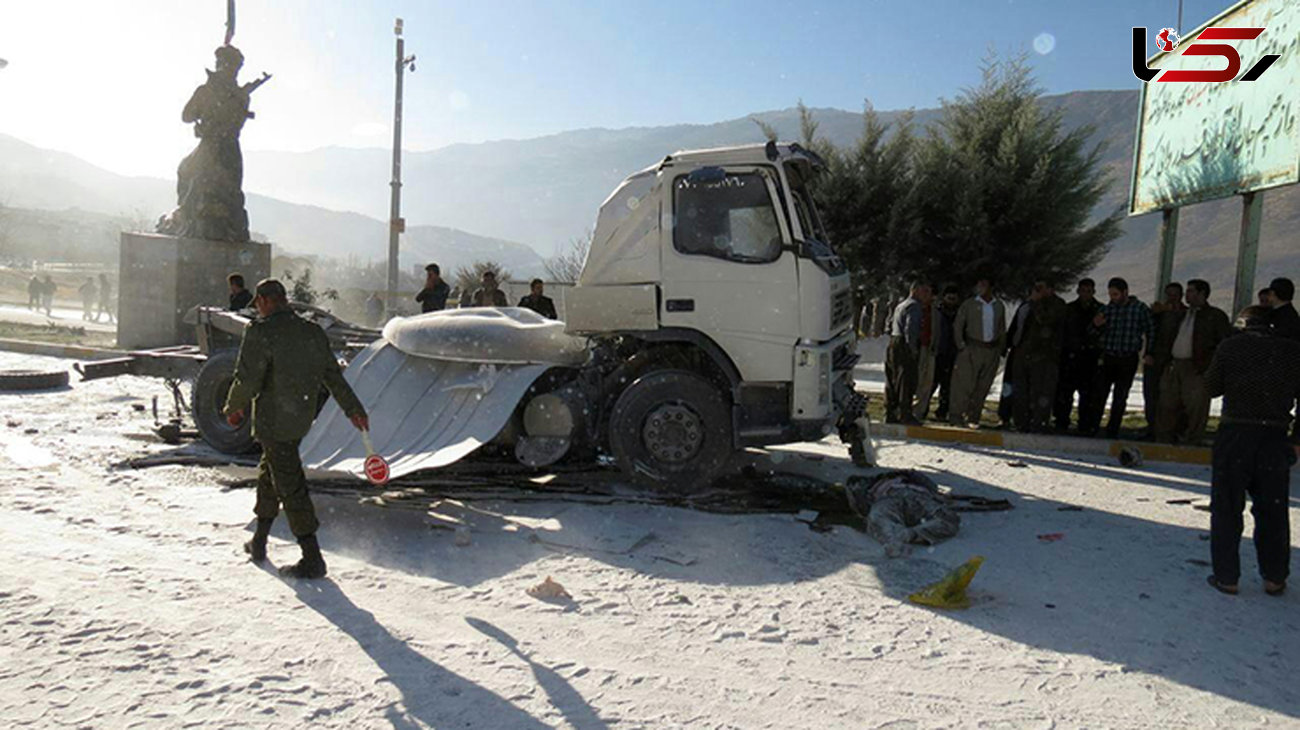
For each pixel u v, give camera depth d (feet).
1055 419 38.32
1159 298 47.37
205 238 64.18
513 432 25.18
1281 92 34.60
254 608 15.25
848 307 26.63
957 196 82.07
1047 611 16.46
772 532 21.20
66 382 43.27
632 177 24.84
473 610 15.72
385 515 21.98
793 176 25.86
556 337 25.22
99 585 15.89
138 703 11.65
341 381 18.08
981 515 23.71
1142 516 23.97
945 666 13.89
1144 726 12.06
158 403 38.27
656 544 20.07
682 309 24.14
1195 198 42.55
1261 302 31.32
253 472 25.16
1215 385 18.22
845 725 11.86
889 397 38.45
